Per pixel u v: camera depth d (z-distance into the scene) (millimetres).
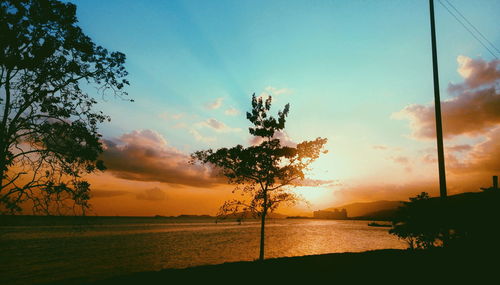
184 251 41219
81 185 13461
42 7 11742
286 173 20953
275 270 13148
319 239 65000
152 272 13773
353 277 11219
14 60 11570
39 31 12031
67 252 40344
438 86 15062
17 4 11305
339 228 137625
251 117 21062
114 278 12898
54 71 12641
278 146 21016
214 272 13109
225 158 20875
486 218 15797
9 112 12234
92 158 13578
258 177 20672
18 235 71750
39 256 36625
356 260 14820
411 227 19109
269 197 20938
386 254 16266
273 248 45281
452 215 17094
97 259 33688
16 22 11336
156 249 43750
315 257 16422
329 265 13828
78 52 13359
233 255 36875
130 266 28906
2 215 11539
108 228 109750
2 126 11859
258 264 14711
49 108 13266
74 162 13672
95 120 14102
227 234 80625
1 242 53562
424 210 18812
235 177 21203
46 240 58625
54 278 23281
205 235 75938
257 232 92062
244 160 20109
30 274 24984
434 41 15602
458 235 16312
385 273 11555
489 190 17688
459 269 11469
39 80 12453
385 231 112312
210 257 35156
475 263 12211
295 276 11906
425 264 12633
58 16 12125
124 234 78375
